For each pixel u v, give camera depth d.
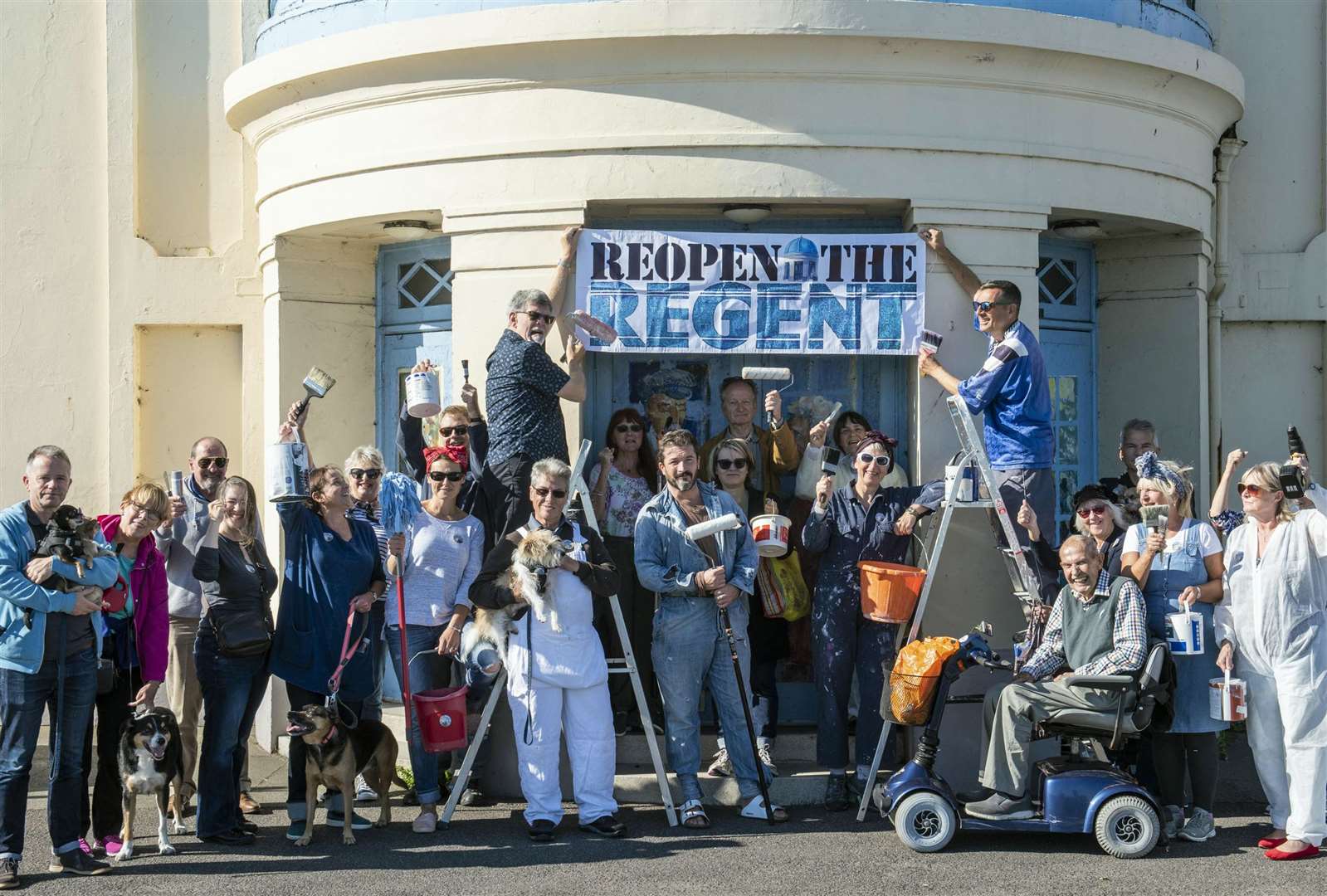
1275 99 10.05
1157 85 8.38
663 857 6.50
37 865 6.40
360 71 8.19
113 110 9.73
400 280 9.32
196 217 9.90
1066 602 6.89
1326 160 10.01
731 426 8.16
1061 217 8.55
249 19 9.77
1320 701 6.52
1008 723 6.62
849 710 8.23
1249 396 10.15
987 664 6.84
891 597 7.04
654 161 7.84
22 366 9.80
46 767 8.27
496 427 7.46
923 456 8.04
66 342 9.81
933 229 7.93
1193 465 9.21
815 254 7.96
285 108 8.66
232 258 9.77
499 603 6.88
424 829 6.99
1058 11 8.19
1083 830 6.53
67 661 6.27
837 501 7.57
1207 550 6.94
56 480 6.27
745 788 7.22
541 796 6.83
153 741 6.44
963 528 7.99
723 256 7.94
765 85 7.80
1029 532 7.29
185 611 7.57
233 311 9.77
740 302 7.95
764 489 8.22
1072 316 9.42
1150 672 6.55
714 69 7.76
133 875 6.25
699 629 7.12
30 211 9.80
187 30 9.88
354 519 7.05
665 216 8.38
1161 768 6.91
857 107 7.84
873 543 7.47
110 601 6.43
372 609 7.20
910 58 7.80
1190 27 8.99
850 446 8.19
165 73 9.87
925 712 6.71
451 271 8.35
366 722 7.01
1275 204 10.09
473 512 7.60
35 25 9.80
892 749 7.77
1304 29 10.02
